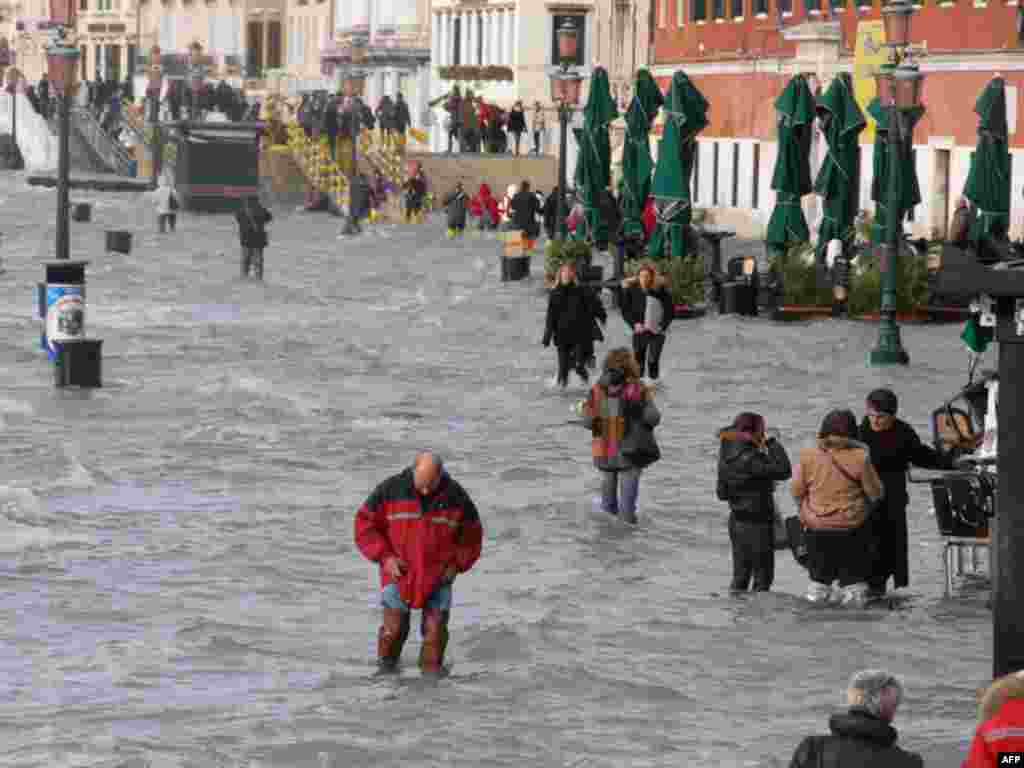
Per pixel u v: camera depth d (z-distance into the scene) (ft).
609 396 195.83
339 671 142.61
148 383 291.58
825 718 131.23
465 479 221.46
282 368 313.94
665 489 214.90
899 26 312.71
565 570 177.99
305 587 170.81
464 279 489.26
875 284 372.79
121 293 437.58
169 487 213.46
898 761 91.61
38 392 278.87
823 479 162.71
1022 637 121.08
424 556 142.10
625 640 152.05
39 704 132.87
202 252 562.66
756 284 387.96
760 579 167.43
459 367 319.06
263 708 132.16
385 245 608.60
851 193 396.16
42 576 171.53
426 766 119.75
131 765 118.62
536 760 121.08
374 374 309.42
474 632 152.66
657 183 407.03
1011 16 475.31
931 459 165.68
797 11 589.73
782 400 279.69
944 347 336.49
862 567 163.32
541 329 376.48
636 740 125.59
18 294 426.92
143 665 143.64
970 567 175.32
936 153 504.84
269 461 230.07
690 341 345.10
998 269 120.67
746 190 622.54
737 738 126.21
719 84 642.22
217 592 167.84
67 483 213.46
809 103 401.49
